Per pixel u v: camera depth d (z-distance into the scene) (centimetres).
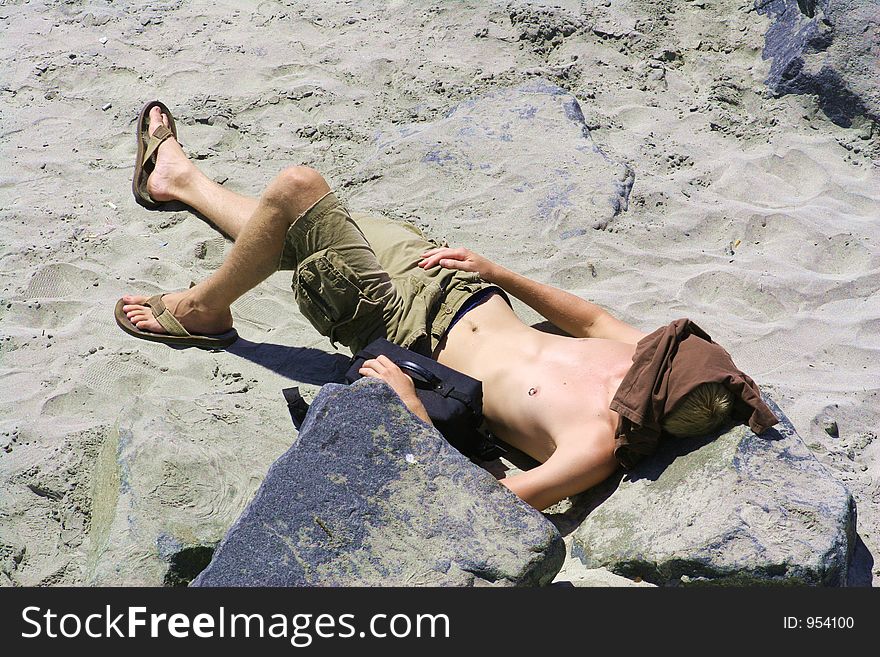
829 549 302
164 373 410
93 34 667
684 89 644
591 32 679
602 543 331
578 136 571
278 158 554
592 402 354
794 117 616
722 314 465
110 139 562
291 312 453
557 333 440
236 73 627
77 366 409
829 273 501
